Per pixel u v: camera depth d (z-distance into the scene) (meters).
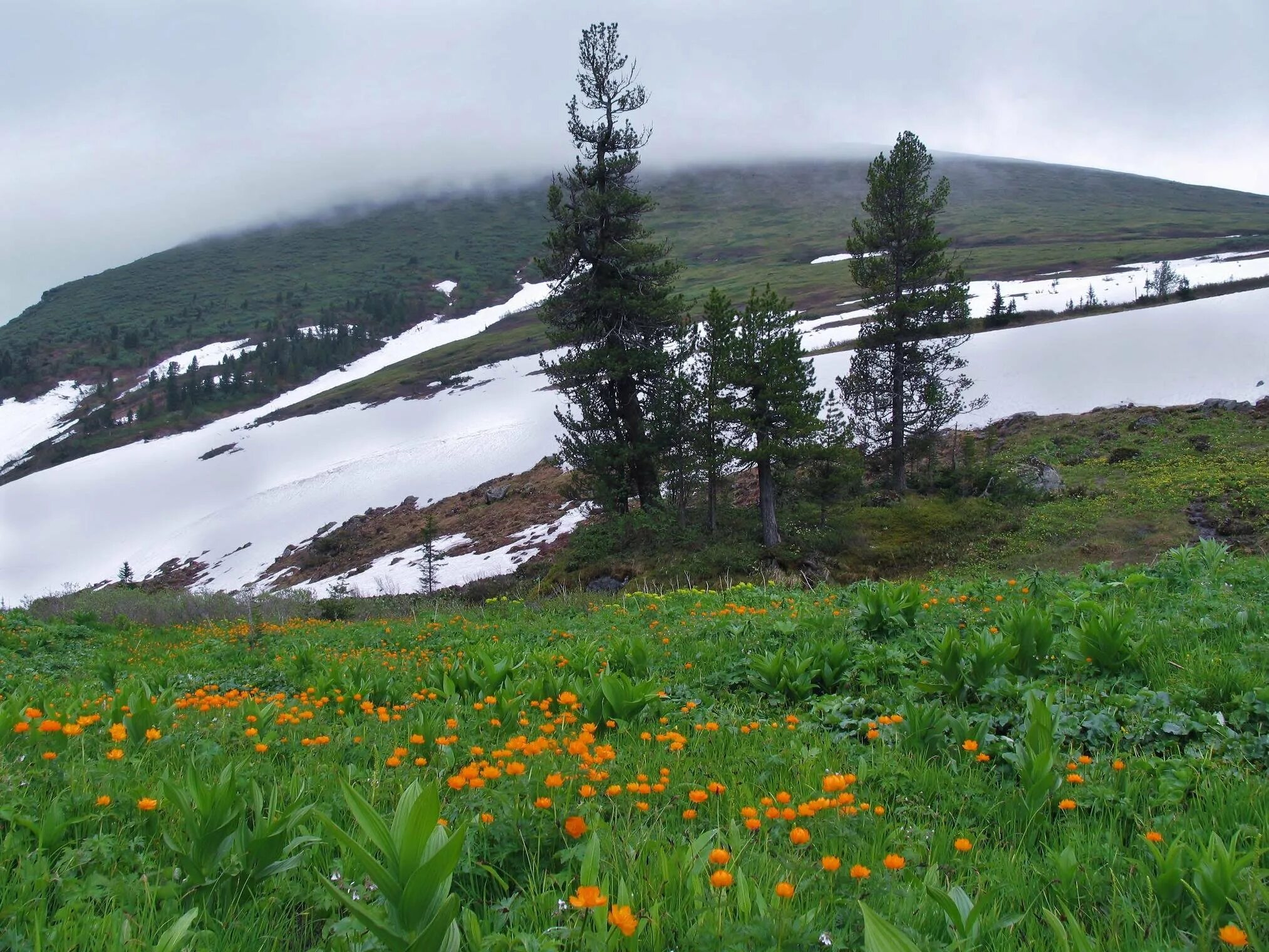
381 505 55.91
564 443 30.59
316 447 80.88
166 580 55.34
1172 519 24.08
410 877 2.10
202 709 5.64
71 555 71.75
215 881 2.68
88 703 5.87
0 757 3.88
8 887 2.55
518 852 3.02
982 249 142.25
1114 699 4.75
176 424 126.38
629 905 2.30
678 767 4.04
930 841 3.11
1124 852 3.04
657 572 26.23
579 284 30.59
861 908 2.03
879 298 31.81
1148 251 120.25
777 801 3.33
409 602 28.64
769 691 5.90
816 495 27.88
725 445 27.12
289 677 8.34
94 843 2.96
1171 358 43.44
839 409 31.11
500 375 92.44
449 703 5.55
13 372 180.00
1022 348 51.75
